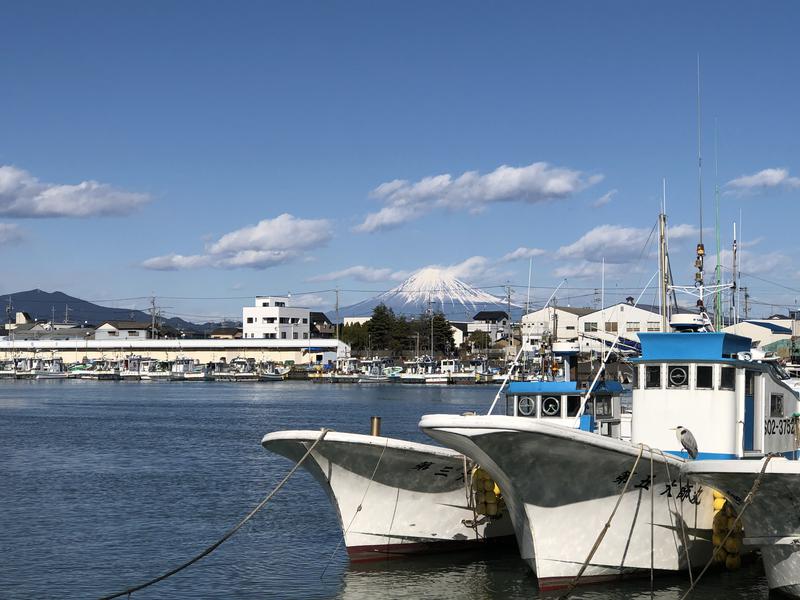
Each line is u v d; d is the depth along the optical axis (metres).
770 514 24.45
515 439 25.02
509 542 32.69
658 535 27.67
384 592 27.97
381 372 194.12
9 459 62.00
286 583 29.52
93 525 39.06
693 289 32.91
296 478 52.94
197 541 35.91
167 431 83.00
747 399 28.80
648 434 28.80
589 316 130.50
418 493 30.56
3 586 29.39
